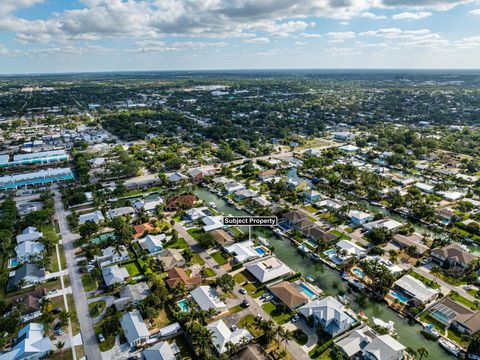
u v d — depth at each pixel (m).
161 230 180.25
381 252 158.25
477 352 103.31
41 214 185.00
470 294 132.38
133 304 123.31
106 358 102.69
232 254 159.50
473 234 177.50
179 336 112.50
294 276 144.38
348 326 114.81
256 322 117.00
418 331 116.44
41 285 136.50
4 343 106.25
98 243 164.00
